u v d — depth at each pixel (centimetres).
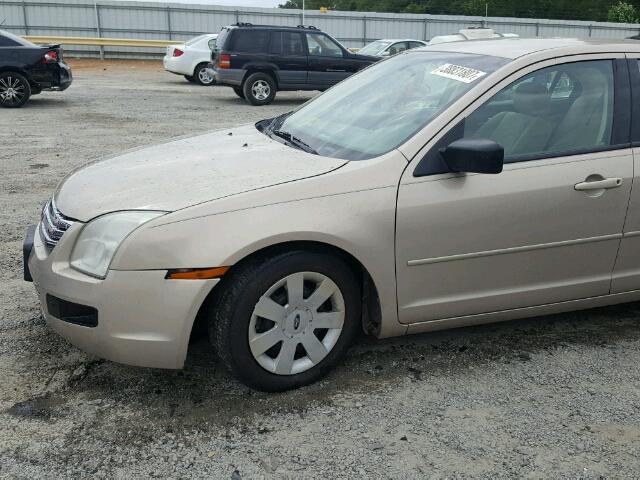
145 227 289
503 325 405
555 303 366
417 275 329
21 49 1334
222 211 294
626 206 360
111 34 3031
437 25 3284
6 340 372
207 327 321
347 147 350
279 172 320
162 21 3064
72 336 307
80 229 304
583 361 365
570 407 320
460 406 319
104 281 291
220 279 292
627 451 288
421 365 356
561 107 359
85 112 1310
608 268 370
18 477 264
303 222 300
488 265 342
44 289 311
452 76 369
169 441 288
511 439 295
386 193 317
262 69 1552
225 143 388
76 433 292
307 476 268
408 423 304
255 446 286
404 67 413
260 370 315
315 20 3162
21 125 1124
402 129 345
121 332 294
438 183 325
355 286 327
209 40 2003
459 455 283
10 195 679
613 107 367
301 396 324
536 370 354
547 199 342
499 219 335
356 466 275
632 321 416
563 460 281
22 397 317
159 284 289
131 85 1941
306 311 318
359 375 344
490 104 344
